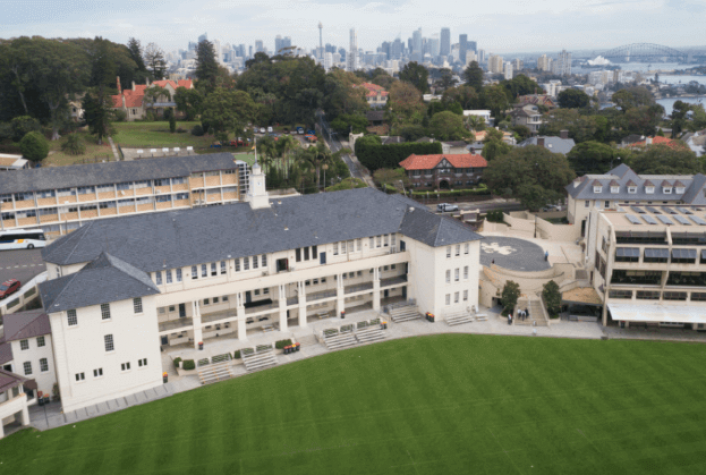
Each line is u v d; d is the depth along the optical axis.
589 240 96.25
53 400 67.44
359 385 69.56
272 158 143.88
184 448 58.03
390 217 91.56
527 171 133.38
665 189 119.81
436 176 160.62
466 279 88.00
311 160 145.12
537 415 63.41
